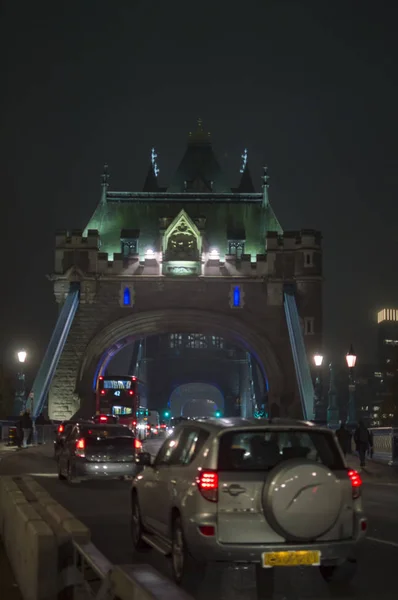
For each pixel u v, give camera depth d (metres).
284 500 8.90
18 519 8.57
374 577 10.46
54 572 6.54
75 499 21.58
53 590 6.51
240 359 129.62
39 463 36.69
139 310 83.69
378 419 102.50
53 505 8.46
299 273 83.56
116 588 4.75
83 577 6.00
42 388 74.88
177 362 130.62
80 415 80.75
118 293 83.88
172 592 4.29
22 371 55.56
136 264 84.19
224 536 9.15
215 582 10.39
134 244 87.19
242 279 83.75
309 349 82.50
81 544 6.48
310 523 8.94
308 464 9.02
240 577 10.75
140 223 89.50
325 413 60.53
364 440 33.06
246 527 9.16
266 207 90.75
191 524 9.32
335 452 9.62
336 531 9.23
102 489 24.91
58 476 29.09
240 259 84.31
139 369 123.12
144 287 84.25
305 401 74.06
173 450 11.05
